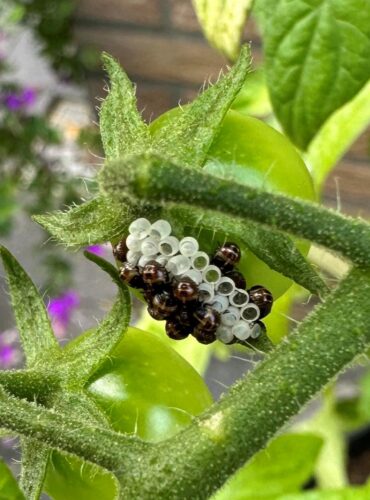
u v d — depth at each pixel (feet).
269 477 0.16
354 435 0.28
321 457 0.23
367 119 0.16
